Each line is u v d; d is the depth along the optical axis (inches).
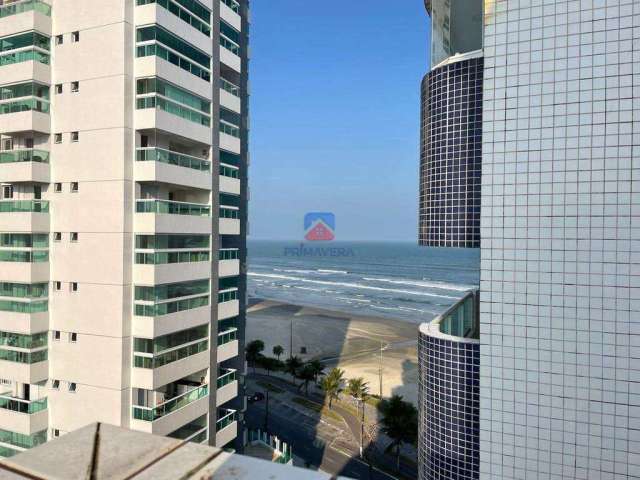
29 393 1007.0
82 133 940.6
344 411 2111.2
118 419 907.4
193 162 1036.5
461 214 1015.0
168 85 963.3
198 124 1042.7
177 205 983.6
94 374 928.9
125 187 912.9
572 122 761.0
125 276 914.7
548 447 772.6
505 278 798.5
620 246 732.7
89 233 936.3
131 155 928.9
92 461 161.2
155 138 973.2
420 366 1051.3
